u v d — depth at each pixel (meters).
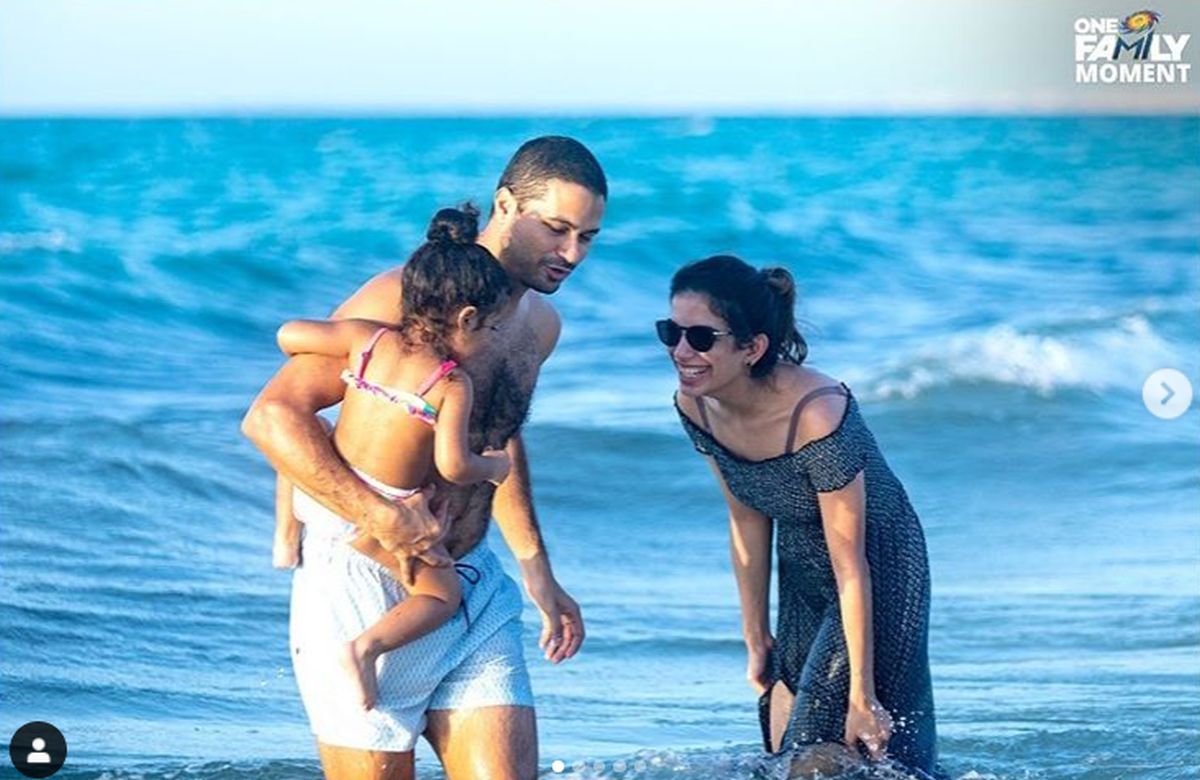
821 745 16.52
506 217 14.23
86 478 31.94
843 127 71.06
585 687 22.03
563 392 40.03
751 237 64.25
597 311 50.78
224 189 68.94
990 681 22.48
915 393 42.31
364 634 13.53
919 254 61.97
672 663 23.36
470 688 14.09
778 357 16.27
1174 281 55.72
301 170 71.12
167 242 56.34
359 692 13.43
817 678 16.77
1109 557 29.88
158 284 50.75
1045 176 69.31
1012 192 69.25
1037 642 24.56
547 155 14.02
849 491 16.20
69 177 68.69
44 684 21.62
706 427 16.84
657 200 67.69
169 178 69.06
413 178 72.25
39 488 31.11
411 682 13.88
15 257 52.34
